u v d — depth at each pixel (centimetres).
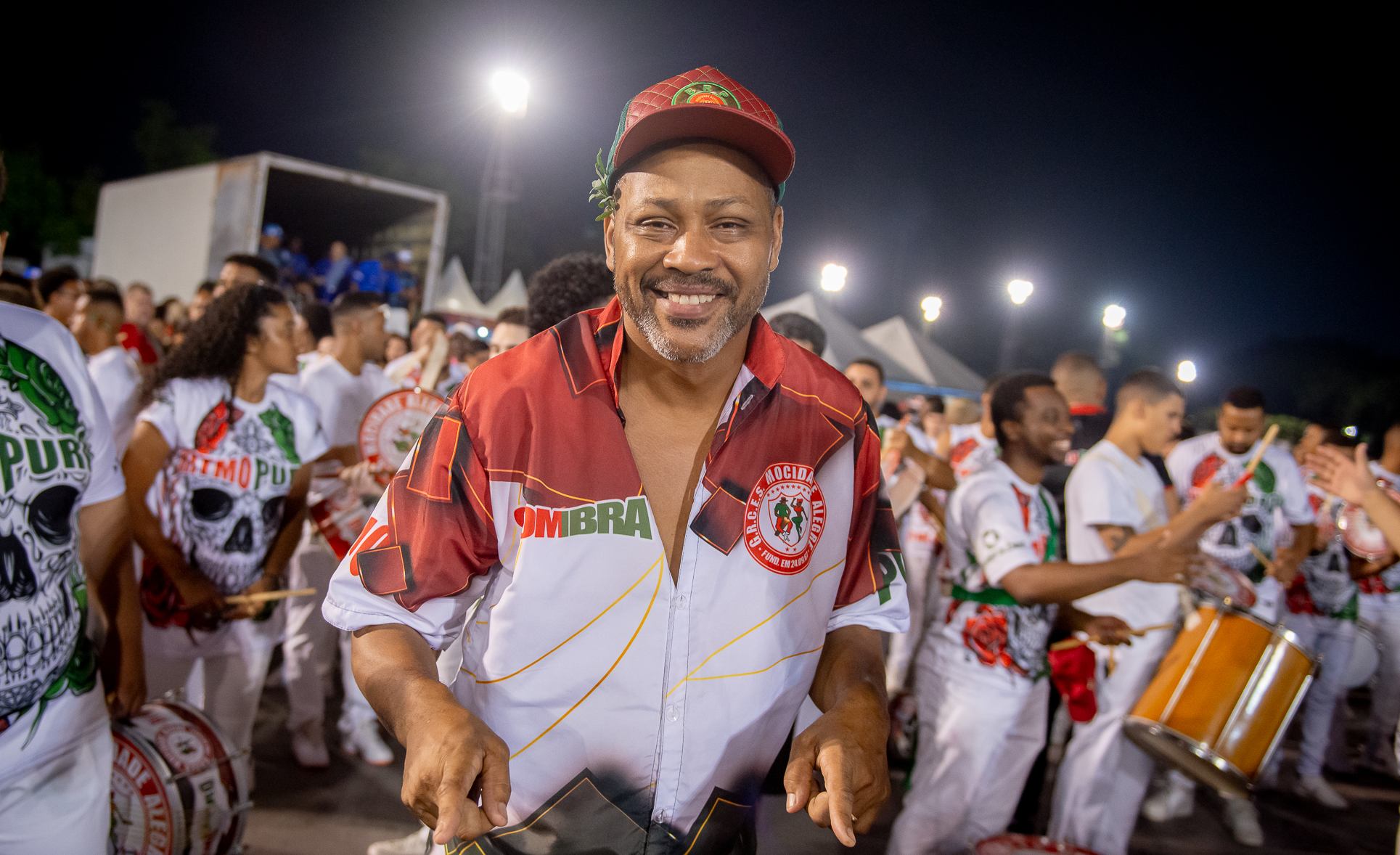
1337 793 553
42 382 192
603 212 151
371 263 1332
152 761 265
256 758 483
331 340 554
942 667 342
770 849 180
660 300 137
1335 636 554
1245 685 350
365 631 137
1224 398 521
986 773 335
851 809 121
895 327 1464
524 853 142
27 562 185
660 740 140
